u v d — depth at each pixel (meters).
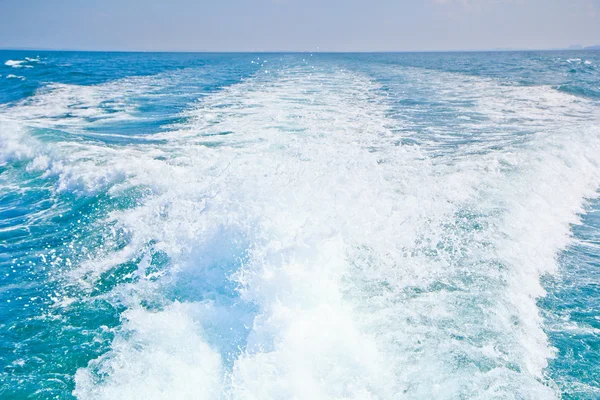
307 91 14.27
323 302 2.82
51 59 48.47
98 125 8.80
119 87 15.78
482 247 3.49
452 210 4.16
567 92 13.68
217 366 2.42
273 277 3.02
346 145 6.81
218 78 20.05
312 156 5.85
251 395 2.17
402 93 13.67
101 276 3.46
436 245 3.54
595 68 26.16
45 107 11.12
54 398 2.29
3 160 6.39
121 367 2.46
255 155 6.01
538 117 9.45
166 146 6.91
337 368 2.27
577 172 5.65
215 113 10.08
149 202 4.50
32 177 5.70
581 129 7.38
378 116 9.59
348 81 17.86
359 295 2.91
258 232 3.50
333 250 3.33
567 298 3.05
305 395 2.13
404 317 2.66
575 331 2.70
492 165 5.52
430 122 8.93
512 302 2.81
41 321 2.93
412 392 2.11
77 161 5.89
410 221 3.92
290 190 4.20
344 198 4.16
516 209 4.18
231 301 2.95
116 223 4.24
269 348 2.46
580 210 4.68
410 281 3.06
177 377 2.36
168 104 11.62
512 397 2.07
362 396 2.10
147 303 3.07
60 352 2.63
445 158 6.05
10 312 3.03
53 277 3.47
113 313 3.01
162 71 25.59
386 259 3.34
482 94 13.41
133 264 3.59
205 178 4.94
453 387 2.12
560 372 2.35
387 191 4.55
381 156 6.16
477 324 2.58
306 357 2.36
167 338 2.67
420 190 4.61
